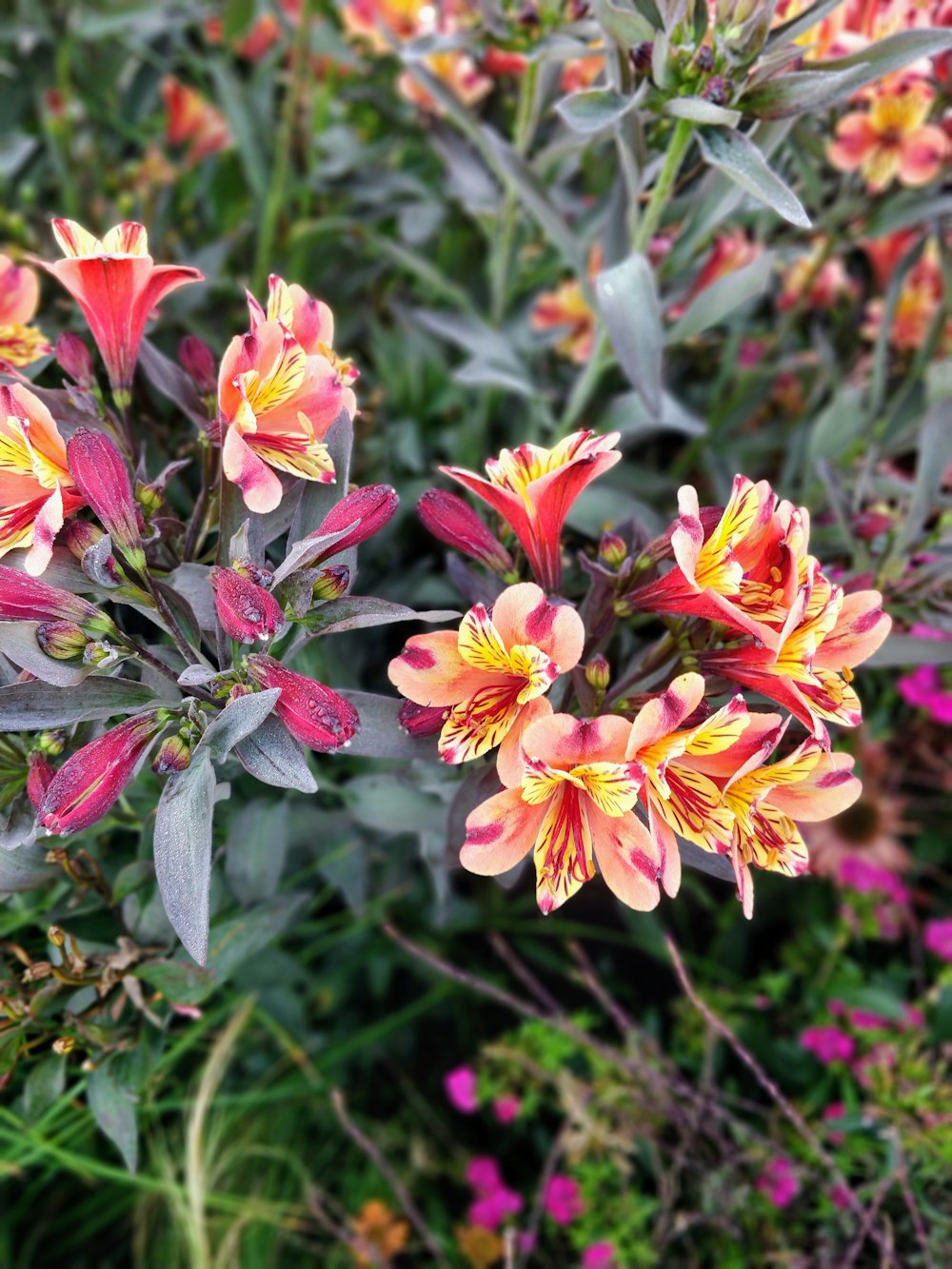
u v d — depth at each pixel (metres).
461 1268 0.52
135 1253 0.51
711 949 0.57
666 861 0.24
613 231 0.44
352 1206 0.53
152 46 0.61
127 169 0.59
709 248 0.49
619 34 0.34
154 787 0.34
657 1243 0.47
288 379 0.27
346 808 0.42
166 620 0.27
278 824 0.37
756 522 0.26
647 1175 0.52
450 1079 0.51
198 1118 0.41
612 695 0.29
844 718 0.26
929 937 0.51
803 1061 0.53
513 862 0.25
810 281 0.52
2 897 0.32
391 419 0.57
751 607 0.26
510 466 0.27
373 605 0.26
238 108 0.57
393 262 0.61
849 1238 0.45
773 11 0.32
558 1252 0.52
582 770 0.24
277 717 0.26
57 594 0.25
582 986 0.59
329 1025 0.57
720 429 0.58
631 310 0.38
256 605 0.24
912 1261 0.42
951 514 0.40
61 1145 0.41
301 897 0.39
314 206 0.64
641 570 0.29
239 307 0.58
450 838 0.30
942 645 0.36
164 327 0.49
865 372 0.59
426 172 0.64
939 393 0.48
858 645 0.27
